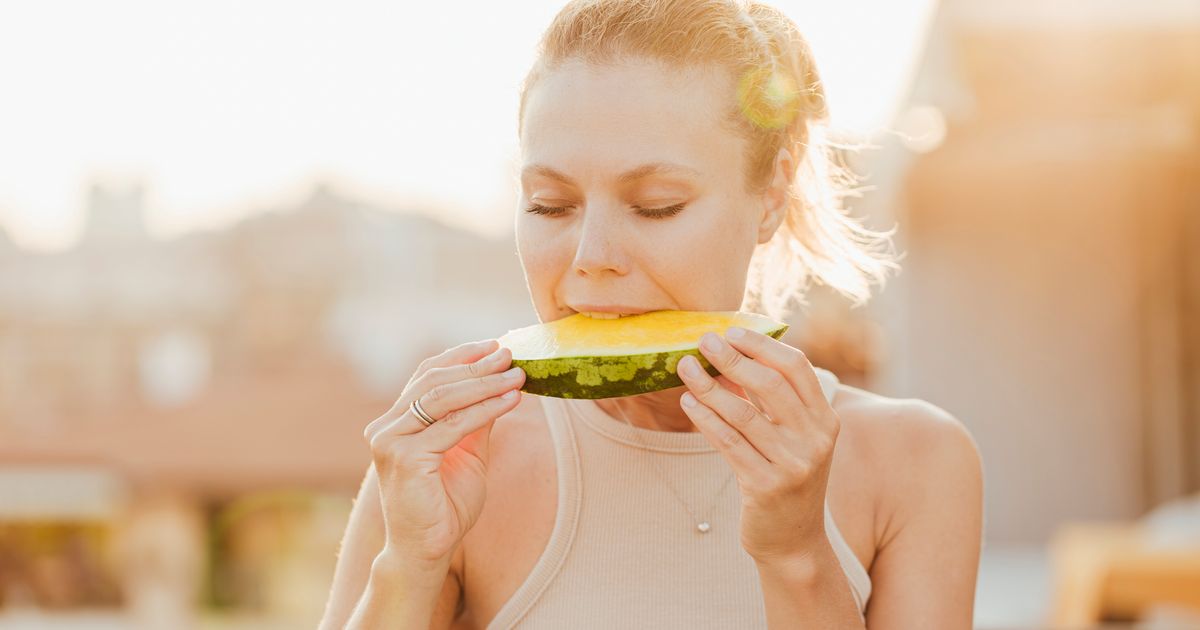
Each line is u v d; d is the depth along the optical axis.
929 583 1.89
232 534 18.47
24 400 18.08
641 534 1.89
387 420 1.73
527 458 1.97
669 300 1.75
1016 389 7.98
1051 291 7.93
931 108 7.61
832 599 1.67
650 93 1.71
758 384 1.57
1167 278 7.82
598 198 1.72
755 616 1.85
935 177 7.68
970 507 1.96
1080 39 7.01
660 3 1.78
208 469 16.19
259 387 17.12
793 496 1.59
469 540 1.94
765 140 1.82
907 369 8.15
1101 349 7.89
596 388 1.67
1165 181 7.61
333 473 16.19
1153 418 7.87
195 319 18.62
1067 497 7.92
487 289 20.53
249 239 19.55
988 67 7.27
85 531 18.09
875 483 1.96
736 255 1.80
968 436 2.03
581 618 1.85
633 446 1.93
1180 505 7.33
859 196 2.50
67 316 19.33
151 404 17.33
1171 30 6.79
